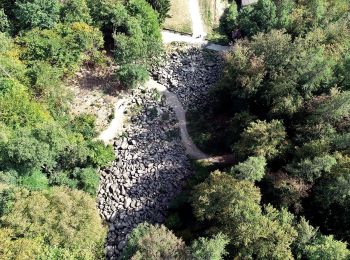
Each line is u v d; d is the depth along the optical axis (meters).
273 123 65.75
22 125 69.81
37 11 83.75
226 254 52.72
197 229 61.59
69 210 56.44
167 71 91.12
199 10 105.31
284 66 73.25
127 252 54.25
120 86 87.25
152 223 67.88
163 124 82.25
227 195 56.66
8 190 57.59
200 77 90.88
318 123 66.00
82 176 69.12
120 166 75.06
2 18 84.62
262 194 61.84
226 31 101.12
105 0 89.38
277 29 87.56
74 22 86.56
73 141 71.88
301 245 53.91
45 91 77.19
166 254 51.06
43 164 66.62
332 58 73.12
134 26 87.06
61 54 81.31
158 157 76.56
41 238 53.12
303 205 60.25
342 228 58.50
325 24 85.50
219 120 82.69
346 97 63.09
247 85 73.06
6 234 51.94
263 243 52.25
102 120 81.88
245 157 65.94
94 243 58.91
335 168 59.09
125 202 70.44
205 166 75.19
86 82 87.19
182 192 70.12
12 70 75.75
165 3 97.62
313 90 70.69
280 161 65.06
